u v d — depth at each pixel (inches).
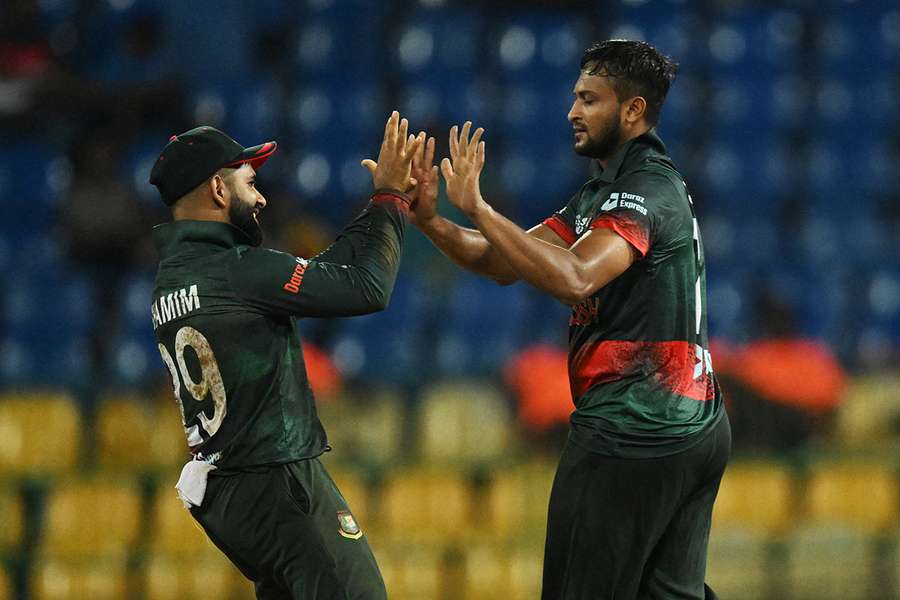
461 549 1147.3
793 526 1163.9
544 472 1184.2
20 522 1198.3
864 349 1537.9
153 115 1841.8
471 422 1289.4
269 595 646.5
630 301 597.6
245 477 613.9
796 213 1752.0
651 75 608.1
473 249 671.1
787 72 1850.4
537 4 1946.4
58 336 1581.0
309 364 1299.2
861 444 1262.3
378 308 619.8
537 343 1510.8
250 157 631.8
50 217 1808.6
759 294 1385.3
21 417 1295.5
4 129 1854.1
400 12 1977.1
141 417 1301.7
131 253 1672.0
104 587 1160.2
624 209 583.8
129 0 1919.3
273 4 1974.7
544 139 1820.9
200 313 609.6
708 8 1939.0
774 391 1238.9
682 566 624.1
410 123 1836.9
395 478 1190.3
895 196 1768.0
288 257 616.1
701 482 617.0
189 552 1177.4
